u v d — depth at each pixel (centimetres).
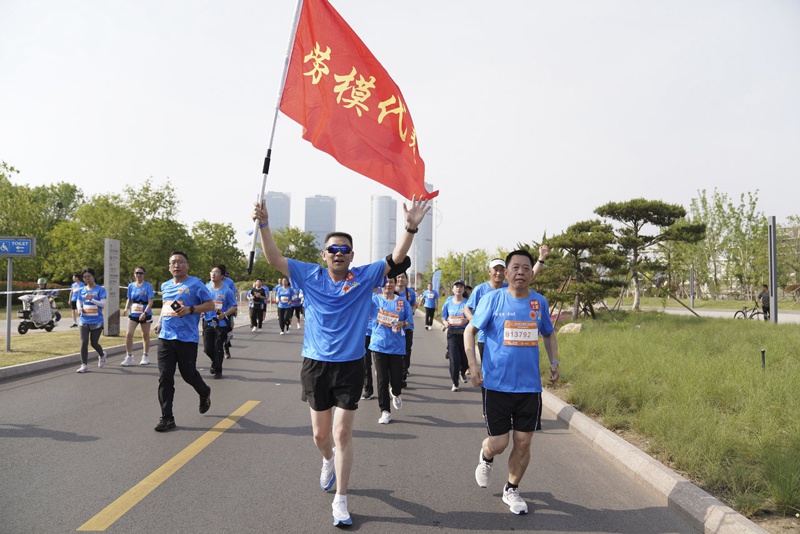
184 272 657
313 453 546
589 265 2184
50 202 6344
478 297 707
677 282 4562
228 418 687
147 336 1147
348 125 528
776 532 360
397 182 527
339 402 395
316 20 535
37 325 1717
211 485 453
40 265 4266
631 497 449
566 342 1263
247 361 1245
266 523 382
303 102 529
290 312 1995
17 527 366
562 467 526
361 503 425
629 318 2156
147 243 3847
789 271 4538
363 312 406
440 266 5275
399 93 540
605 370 902
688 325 1780
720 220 4366
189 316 651
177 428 634
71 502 411
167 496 427
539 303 432
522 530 382
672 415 592
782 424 579
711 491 429
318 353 400
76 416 684
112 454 531
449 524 390
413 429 670
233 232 5309
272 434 613
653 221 2359
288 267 412
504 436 422
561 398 804
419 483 474
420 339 1966
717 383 743
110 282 1653
